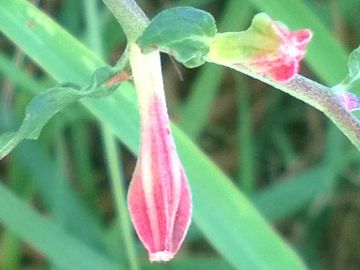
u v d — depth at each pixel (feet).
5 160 0.39
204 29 0.17
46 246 0.32
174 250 0.17
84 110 0.36
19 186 0.37
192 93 0.37
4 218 0.32
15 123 0.36
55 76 0.25
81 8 0.38
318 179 0.37
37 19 0.25
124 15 0.18
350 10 0.39
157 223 0.17
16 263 0.37
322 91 0.20
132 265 0.30
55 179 0.35
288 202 0.37
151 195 0.17
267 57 0.17
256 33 0.17
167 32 0.17
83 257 0.32
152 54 0.18
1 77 0.37
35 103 0.18
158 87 0.18
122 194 0.29
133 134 0.26
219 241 0.27
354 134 0.21
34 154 0.35
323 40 0.30
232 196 0.27
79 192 0.39
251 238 0.27
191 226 0.37
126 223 0.29
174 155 0.18
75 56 0.25
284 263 0.27
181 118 0.37
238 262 0.27
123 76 0.18
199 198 0.27
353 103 0.21
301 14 0.30
